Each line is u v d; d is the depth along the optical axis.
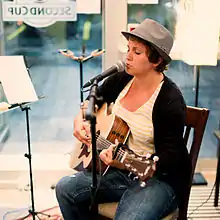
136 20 3.68
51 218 3.10
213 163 4.02
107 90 2.48
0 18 3.75
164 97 2.19
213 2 3.07
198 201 3.45
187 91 3.99
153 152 2.27
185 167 2.22
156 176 2.23
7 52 3.90
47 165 3.79
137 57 2.16
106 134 2.26
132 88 2.37
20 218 3.13
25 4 3.70
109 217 2.32
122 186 2.34
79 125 2.36
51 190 3.65
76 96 4.23
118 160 2.05
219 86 4.04
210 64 3.20
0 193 3.60
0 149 4.07
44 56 4.00
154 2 3.62
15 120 4.25
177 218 2.35
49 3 3.71
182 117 2.17
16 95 2.65
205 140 4.21
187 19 3.36
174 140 2.15
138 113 2.24
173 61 3.84
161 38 2.13
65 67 4.07
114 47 3.66
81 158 2.50
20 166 3.79
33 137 4.24
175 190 2.21
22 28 3.82
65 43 3.91
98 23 3.79
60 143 4.18
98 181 2.31
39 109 4.28
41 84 4.12
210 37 3.13
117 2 3.56
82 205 2.38
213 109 4.14
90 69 4.02
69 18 3.76
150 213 2.04
